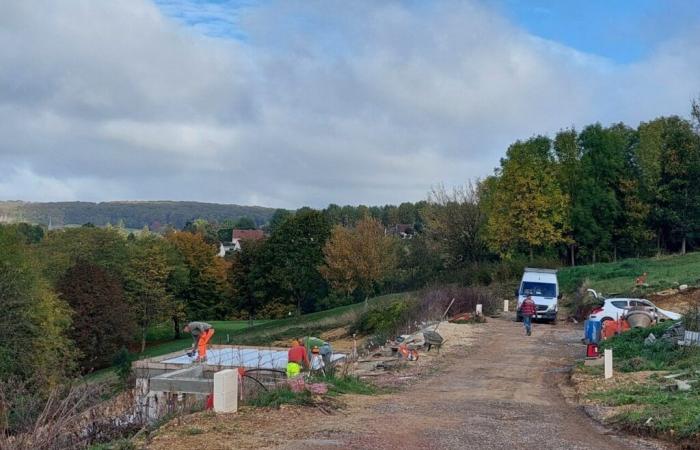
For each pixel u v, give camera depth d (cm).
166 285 7769
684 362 1947
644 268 5228
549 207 6588
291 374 1806
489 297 4481
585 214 6956
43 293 4462
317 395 1503
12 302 4031
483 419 1375
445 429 1252
